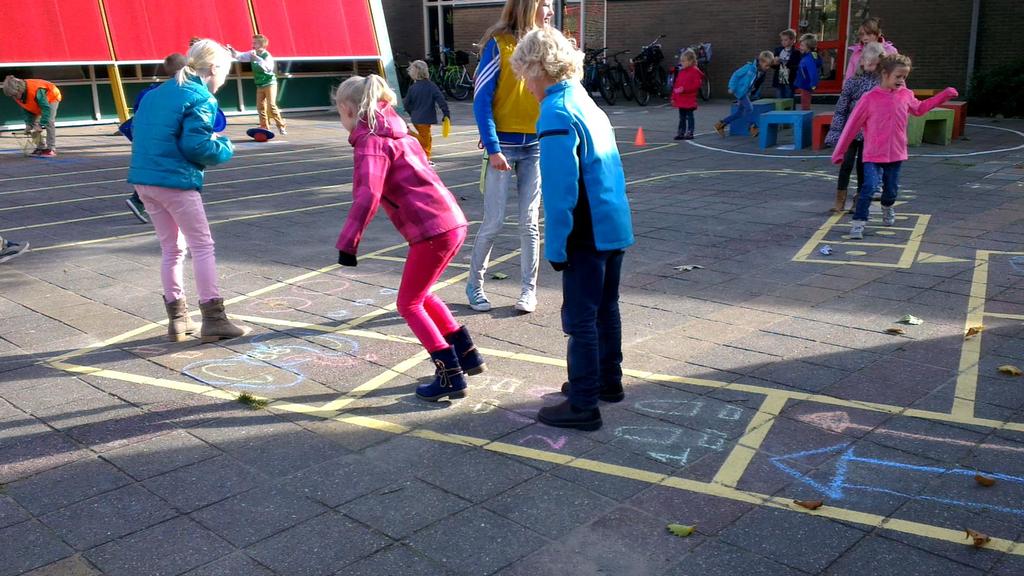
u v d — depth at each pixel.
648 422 3.98
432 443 3.81
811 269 6.47
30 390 4.44
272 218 8.95
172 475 3.54
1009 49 18.84
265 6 19.64
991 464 3.53
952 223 7.88
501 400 4.26
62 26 16.83
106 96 18.89
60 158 13.96
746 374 4.51
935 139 13.45
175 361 4.86
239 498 3.35
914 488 3.36
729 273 6.42
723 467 3.55
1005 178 10.23
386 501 3.32
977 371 4.47
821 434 3.82
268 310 5.78
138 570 2.89
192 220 5.00
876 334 5.05
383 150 4.00
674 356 4.79
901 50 20.22
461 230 4.15
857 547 2.98
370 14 21.34
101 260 7.18
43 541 3.07
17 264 7.06
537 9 5.25
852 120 7.35
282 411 4.16
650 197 9.64
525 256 5.55
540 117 3.68
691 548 2.99
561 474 3.52
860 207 7.30
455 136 16.64
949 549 2.96
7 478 3.52
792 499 3.30
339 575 2.86
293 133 17.52
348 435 3.89
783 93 16.33
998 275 6.18
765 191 9.88
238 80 20.44
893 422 3.92
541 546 3.02
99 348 5.08
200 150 4.86
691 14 23.22
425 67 12.86
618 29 24.34
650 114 20.31
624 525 3.14
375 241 7.82
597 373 3.88
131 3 17.73
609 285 4.04
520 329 5.31
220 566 2.92
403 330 5.35
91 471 3.58
